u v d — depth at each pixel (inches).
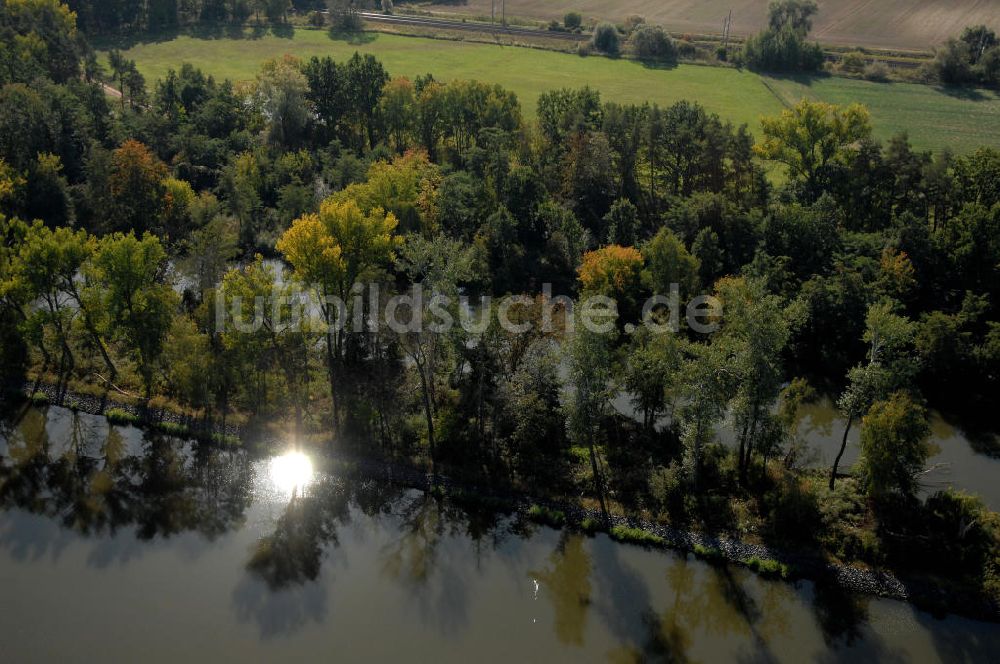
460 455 2881.4
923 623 2249.0
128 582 2415.1
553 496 2691.9
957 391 3248.0
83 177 4825.3
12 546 2541.8
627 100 6865.2
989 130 6176.2
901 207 4357.8
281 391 3127.5
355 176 4707.2
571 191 4630.9
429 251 2930.6
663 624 2282.2
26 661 2153.1
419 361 3095.5
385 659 2174.0
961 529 2412.6
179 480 2822.3
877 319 2524.6
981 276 3646.7
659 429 3026.6
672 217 4205.2
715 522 2561.5
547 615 2316.7
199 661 2162.9
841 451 2640.3
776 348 2512.3
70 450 2955.2
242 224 4495.6
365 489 2773.1
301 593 2385.6
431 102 5310.0
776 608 2316.7
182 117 5477.4
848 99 6934.1
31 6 7081.7
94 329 3189.0
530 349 3004.4
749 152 4557.1
